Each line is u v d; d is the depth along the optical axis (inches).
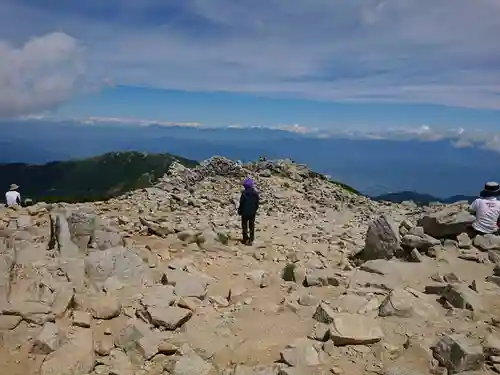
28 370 269.0
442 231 547.5
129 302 362.9
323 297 399.2
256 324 344.5
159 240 606.9
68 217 492.1
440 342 284.5
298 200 1234.6
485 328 316.5
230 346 310.7
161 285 404.2
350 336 299.7
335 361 284.0
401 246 511.8
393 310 339.9
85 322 321.1
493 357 272.2
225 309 378.3
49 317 316.2
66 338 299.4
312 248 651.5
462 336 291.7
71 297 346.6
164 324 327.0
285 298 400.8
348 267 506.0
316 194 1337.4
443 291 374.3
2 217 718.5
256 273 475.5
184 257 541.0
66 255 446.0
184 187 1242.6
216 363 289.9
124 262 417.7
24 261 413.1
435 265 456.8
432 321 330.0
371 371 272.2
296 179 1471.5
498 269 428.1
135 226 689.0
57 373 265.1
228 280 462.6
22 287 354.9
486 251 498.0
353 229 886.4
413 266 451.2
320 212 1139.3
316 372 272.7
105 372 272.8
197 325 336.8
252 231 685.3
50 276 381.1
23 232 566.9
